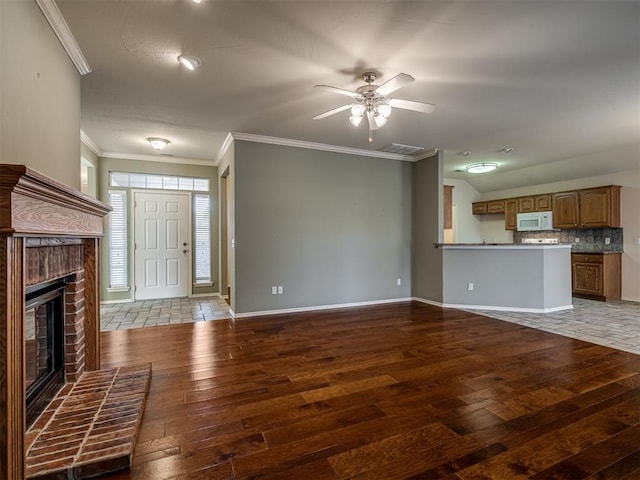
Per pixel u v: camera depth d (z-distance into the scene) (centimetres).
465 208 823
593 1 196
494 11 205
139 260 577
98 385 232
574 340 357
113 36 228
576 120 397
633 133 445
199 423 199
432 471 159
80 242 234
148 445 178
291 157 490
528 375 267
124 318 454
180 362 296
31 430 178
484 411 212
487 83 302
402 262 582
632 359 301
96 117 385
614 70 279
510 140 480
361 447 177
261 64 267
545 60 263
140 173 570
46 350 215
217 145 507
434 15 209
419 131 439
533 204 713
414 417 206
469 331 392
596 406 219
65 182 232
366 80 289
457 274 528
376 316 466
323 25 219
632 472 158
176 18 210
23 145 171
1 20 150
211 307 523
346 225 532
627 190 588
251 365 288
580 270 618
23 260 133
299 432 190
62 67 226
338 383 253
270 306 478
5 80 154
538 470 159
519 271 500
